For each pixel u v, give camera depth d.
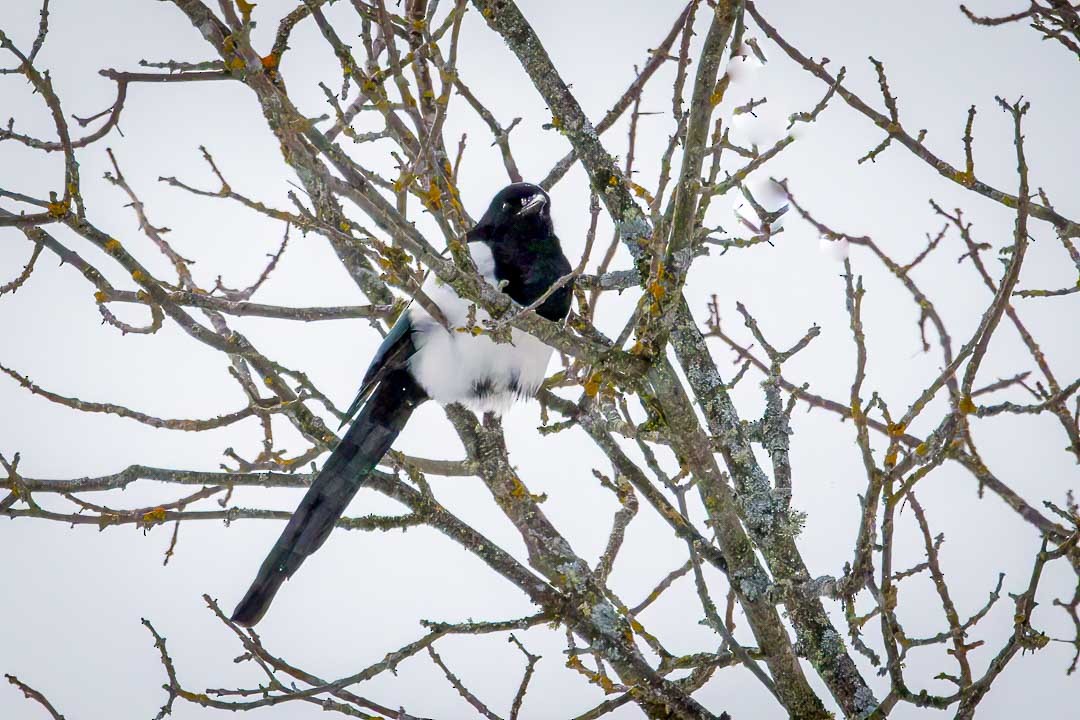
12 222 7.64
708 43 7.66
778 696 8.52
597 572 8.64
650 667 8.32
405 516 8.80
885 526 7.26
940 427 7.30
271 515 8.77
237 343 8.61
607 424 9.05
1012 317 9.13
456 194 7.69
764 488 8.73
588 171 9.40
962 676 7.45
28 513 8.13
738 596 8.55
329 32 7.82
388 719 8.16
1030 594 7.50
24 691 8.30
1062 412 8.66
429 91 8.91
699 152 7.89
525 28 9.63
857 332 7.17
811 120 8.21
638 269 9.11
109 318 8.39
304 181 8.78
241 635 8.39
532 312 7.67
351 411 9.27
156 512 8.47
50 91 7.56
